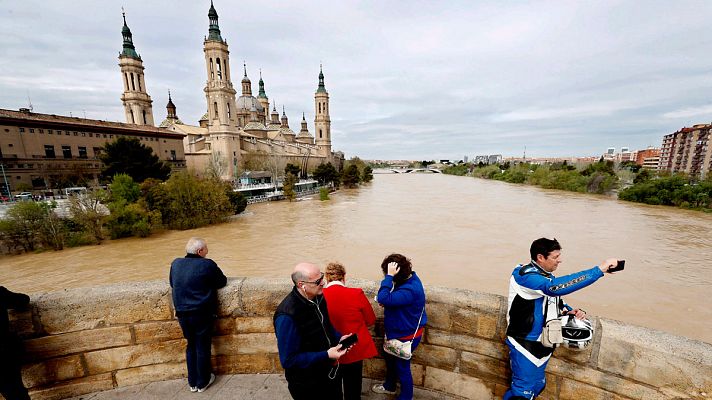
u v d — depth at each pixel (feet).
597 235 121.80
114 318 10.72
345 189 354.13
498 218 157.58
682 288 72.08
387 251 101.09
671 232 127.13
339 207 204.74
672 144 434.30
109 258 96.58
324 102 471.62
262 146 362.33
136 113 291.17
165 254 100.12
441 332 10.68
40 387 10.18
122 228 118.62
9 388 8.78
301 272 7.79
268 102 502.38
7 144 170.30
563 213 171.22
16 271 86.38
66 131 197.98
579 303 64.69
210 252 102.27
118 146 166.09
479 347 10.19
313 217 166.61
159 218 131.34
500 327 9.81
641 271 82.74
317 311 8.23
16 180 173.27
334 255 97.76
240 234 127.44
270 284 11.25
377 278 79.92
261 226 143.64
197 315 10.18
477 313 10.11
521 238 116.98
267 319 11.26
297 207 206.28
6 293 8.92
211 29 284.82
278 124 483.10
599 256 96.22
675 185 196.13
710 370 7.11
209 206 144.77
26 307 9.81
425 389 11.12
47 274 83.51
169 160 267.39
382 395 10.68
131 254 100.68
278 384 11.09
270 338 11.37
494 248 103.81
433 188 351.67
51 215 108.78
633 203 209.77
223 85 289.94
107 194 125.90
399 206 205.05
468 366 10.43
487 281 76.18
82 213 112.78
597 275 6.98
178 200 139.85
